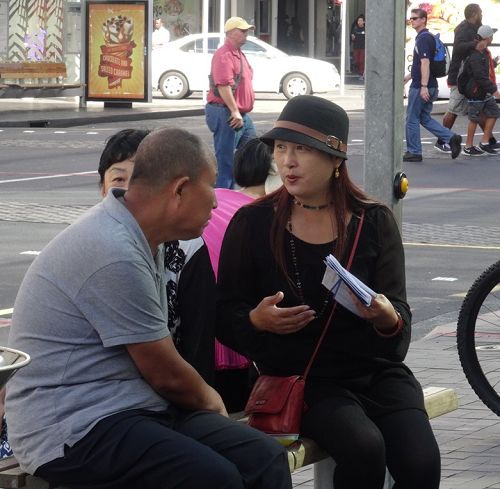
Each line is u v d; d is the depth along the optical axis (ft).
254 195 21.26
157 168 15.46
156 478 14.96
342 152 17.66
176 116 110.63
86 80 113.60
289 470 15.89
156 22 141.49
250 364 18.85
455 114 80.12
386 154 19.27
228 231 18.11
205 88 127.54
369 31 19.15
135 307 15.16
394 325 17.24
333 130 17.61
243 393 19.25
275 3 176.55
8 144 84.84
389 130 19.24
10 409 15.58
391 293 17.87
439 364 29.86
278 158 17.81
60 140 87.97
